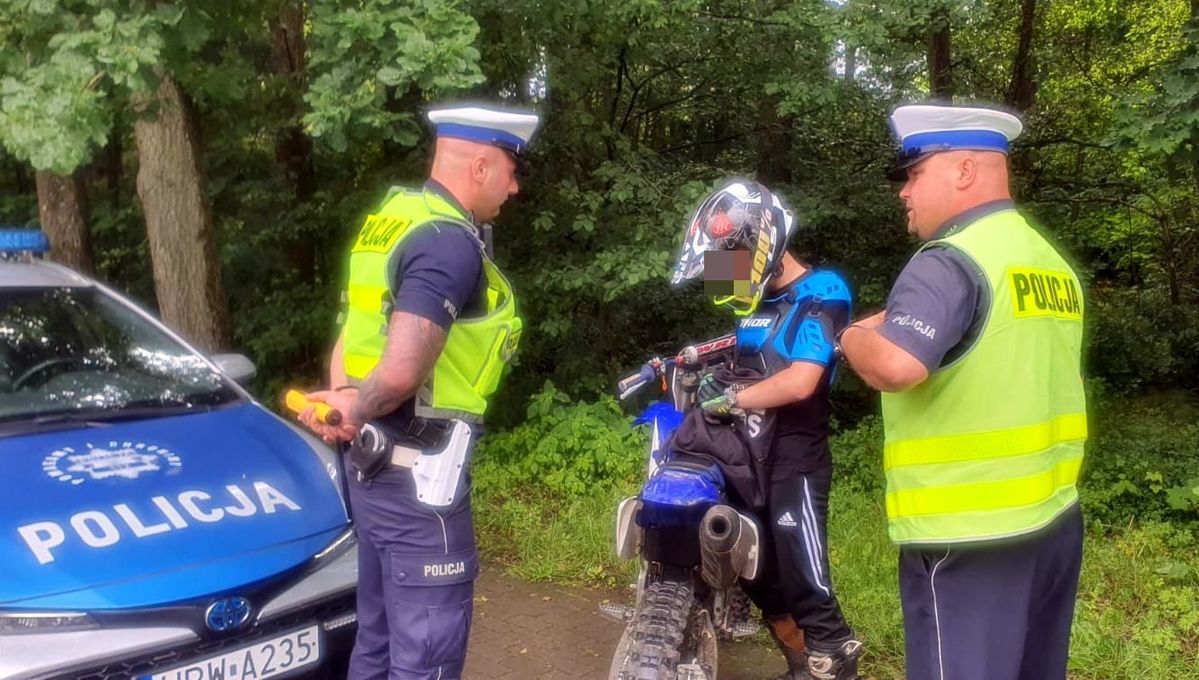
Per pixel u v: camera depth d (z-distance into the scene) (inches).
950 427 82.4
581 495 223.5
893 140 347.6
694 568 111.0
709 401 114.4
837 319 114.5
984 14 285.0
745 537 107.9
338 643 113.4
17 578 94.0
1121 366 429.4
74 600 94.6
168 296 238.7
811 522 120.3
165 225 237.1
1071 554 88.7
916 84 398.0
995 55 437.1
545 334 294.4
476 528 206.8
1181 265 453.1
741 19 301.7
